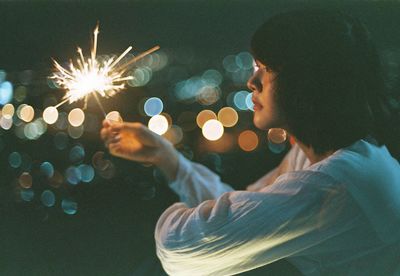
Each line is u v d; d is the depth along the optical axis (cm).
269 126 177
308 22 167
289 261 179
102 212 377
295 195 158
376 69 174
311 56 166
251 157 500
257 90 176
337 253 169
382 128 178
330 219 160
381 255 169
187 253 169
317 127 171
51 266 308
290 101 170
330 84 167
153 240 345
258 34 170
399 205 165
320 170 160
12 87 452
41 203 378
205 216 166
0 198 379
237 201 163
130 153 238
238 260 168
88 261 316
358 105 170
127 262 315
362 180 160
